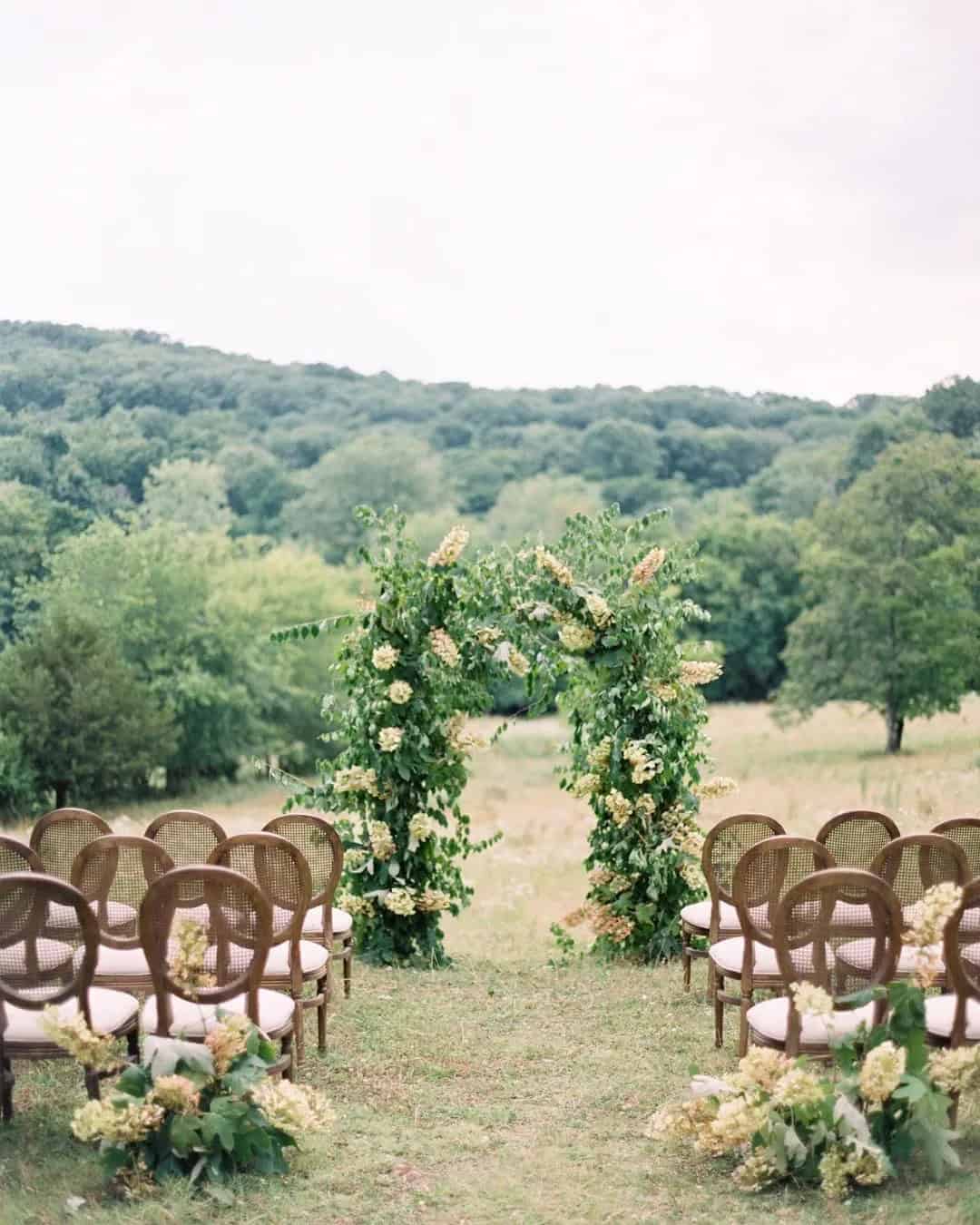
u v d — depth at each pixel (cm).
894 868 518
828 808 1711
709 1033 620
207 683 3256
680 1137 454
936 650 2702
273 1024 474
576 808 2017
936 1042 444
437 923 820
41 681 2739
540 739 3434
